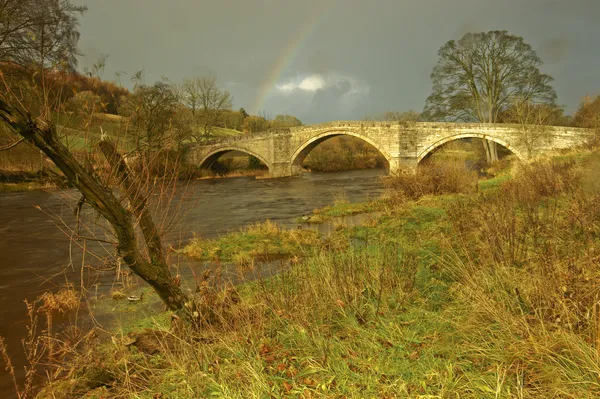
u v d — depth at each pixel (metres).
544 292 4.03
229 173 47.59
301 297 5.14
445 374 3.25
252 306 5.05
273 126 75.25
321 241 11.27
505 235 5.99
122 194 4.10
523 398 2.93
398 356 3.63
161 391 3.74
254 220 16.77
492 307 4.03
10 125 3.23
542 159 18.81
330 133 42.38
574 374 3.03
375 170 51.28
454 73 38.28
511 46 36.31
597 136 25.56
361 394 3.18
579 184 10.83
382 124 39.31
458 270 5.52
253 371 3.50
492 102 38.16
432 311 4.54
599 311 3.55
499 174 26.59
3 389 4.68
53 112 3.53
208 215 18.19
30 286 8.80
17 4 8.58
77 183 3.60
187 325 4.66
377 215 14.65
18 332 6.36
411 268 5.79
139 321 6.34
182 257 10.39
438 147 38.59
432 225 10.18
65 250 12.02
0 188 23.55
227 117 74.94
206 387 3.62
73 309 7.16
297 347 4.09
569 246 5.26
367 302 4.93
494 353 3.50
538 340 3.46
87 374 4.21
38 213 18.50
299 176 44.75
